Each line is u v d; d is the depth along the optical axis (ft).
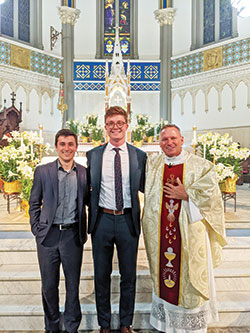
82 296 9.95
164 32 36.58
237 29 31.78
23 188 14.55
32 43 34.53
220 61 32.30
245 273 10.14
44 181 7.66
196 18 35.47
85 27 36.91
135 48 37.40
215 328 8.96
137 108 36.88
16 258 10.88
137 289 9.85
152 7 37.27
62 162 7.67
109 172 7.76
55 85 35.32
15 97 31.45
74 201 7.77
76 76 36.14
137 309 9.16
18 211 16.31
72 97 35.94
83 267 10.71
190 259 7.56
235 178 15.76
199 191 7.58
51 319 8.07
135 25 37.37
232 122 31.71
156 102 37.01
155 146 22.49
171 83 36.70
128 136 23.18
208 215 7.65
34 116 33.32
